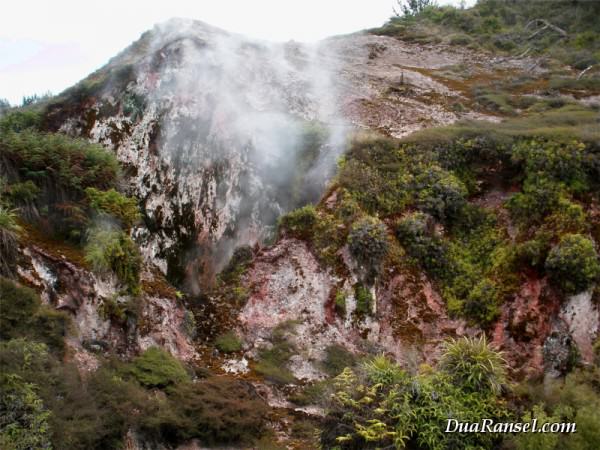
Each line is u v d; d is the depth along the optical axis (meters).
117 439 9.48
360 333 13.30
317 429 10.57
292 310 13.70
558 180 14.17
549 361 12.23
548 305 12.79
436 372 10.16
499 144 15.36
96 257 11.65
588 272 12.46
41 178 12.35
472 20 30.27
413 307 13.66
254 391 12.08
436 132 16.25
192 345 13.45
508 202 14.71
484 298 13.19
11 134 12.83
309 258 14.13
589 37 26.39
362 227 13.91
